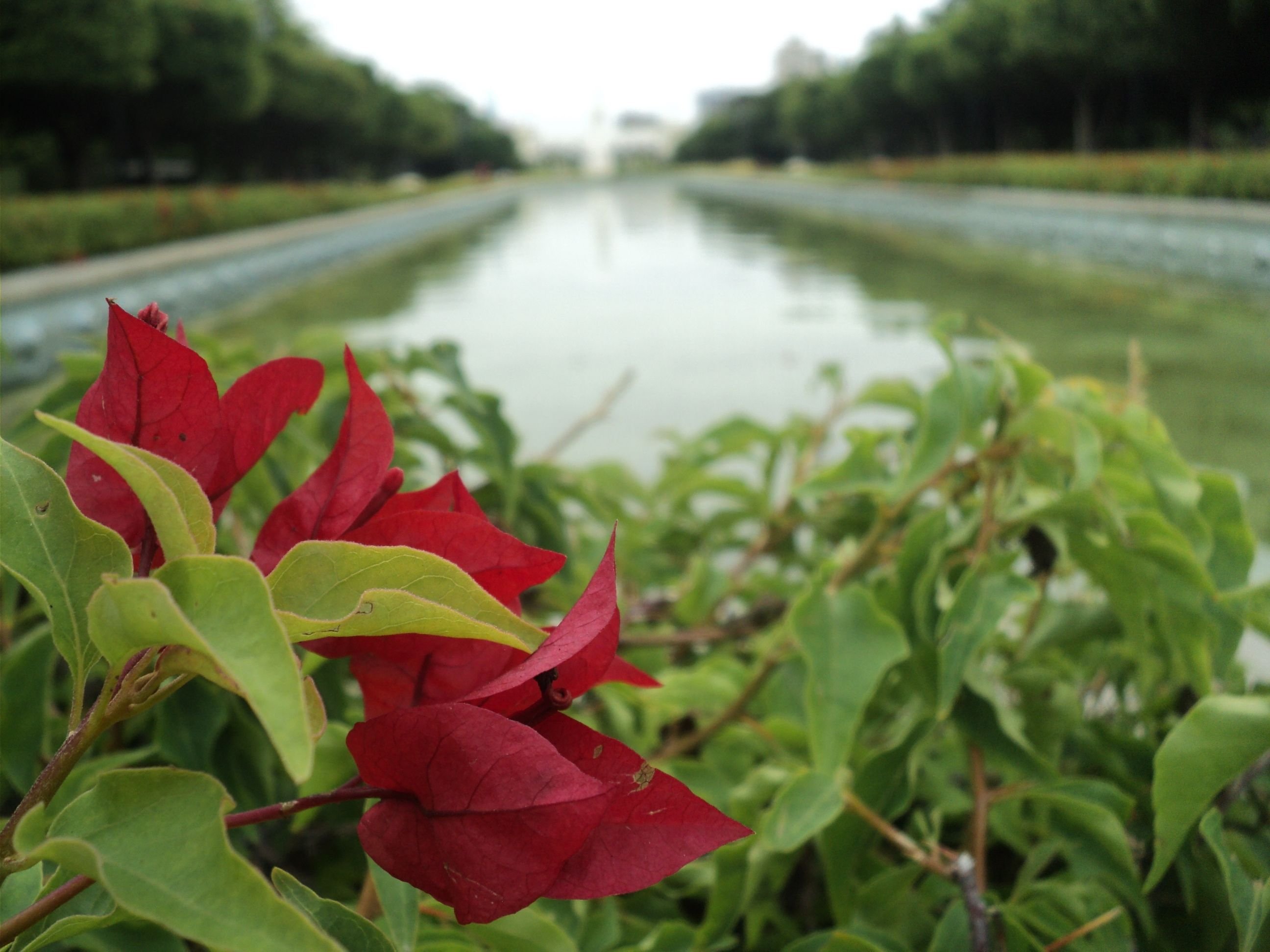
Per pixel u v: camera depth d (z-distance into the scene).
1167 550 0.57
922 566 0.65
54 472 0.24
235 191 14.20
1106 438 0.68
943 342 0.67
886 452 1.03
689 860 0.24
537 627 0.25
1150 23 14.84
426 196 29.41
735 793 0.62
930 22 27.19
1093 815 0.52
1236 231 8.56
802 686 0.76
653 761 0.70
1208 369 4.52
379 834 0.24
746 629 0.93
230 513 0.79
